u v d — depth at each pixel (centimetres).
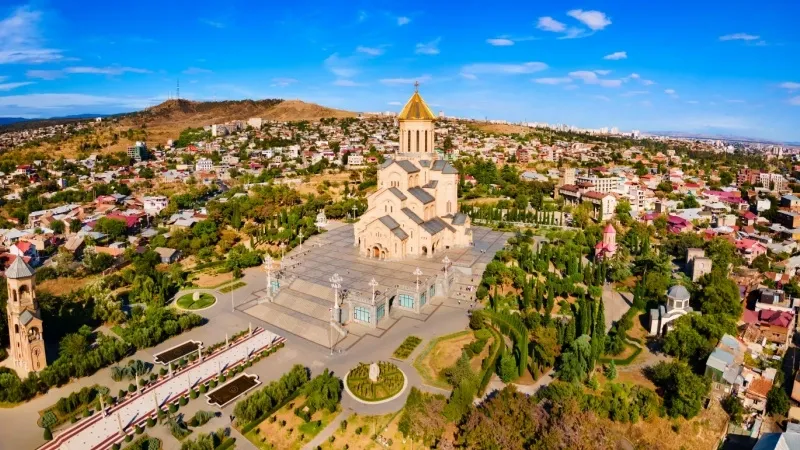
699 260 13362
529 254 13825
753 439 7619
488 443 6544
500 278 12312
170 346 10262
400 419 7688
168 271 14462
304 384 8444
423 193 15038
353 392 8388
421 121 15188
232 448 7138
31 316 8950
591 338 9338
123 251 15988
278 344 10112
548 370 9056
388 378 8688
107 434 7488
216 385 8762
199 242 16362
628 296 12681
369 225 14075
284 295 12050
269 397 7931
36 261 16375
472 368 9000
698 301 11531
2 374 8562
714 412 8075
